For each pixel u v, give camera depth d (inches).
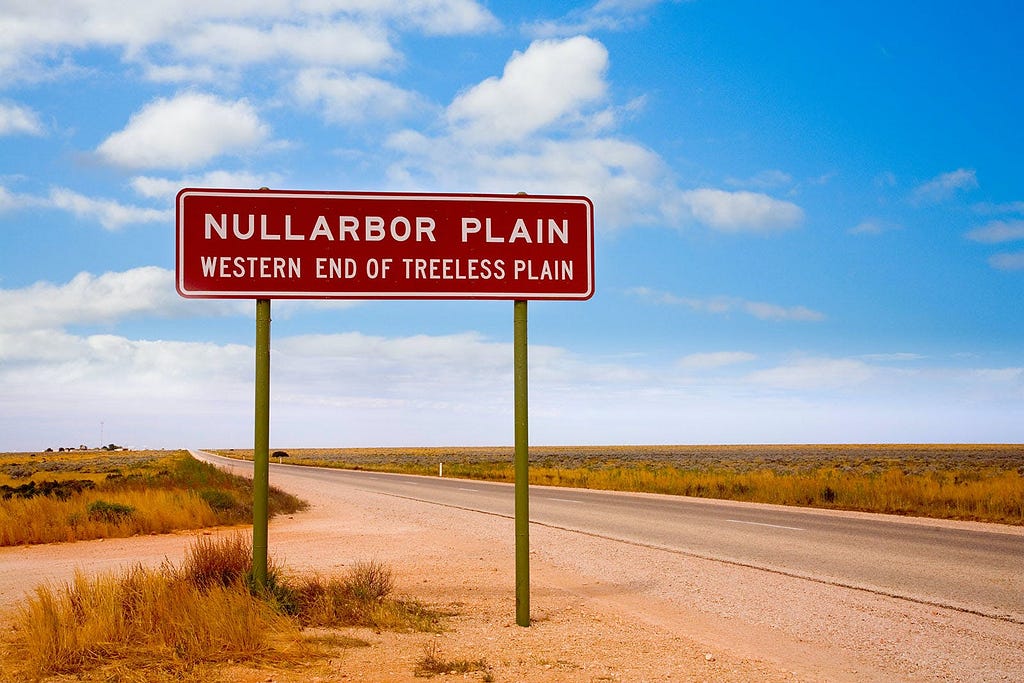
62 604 286.4
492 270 338.0
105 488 1035.9
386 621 320.5
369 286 333.1
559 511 952.3
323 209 332.8
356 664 261.9
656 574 488.4
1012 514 797.9
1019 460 2915.8
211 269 325.7
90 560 534.6
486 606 379.9
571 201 344.5
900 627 339.0
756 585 446.0
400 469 2768.2
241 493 1047.6
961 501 865.5
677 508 973.8
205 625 276.1
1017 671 272.4
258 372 328.2
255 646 271.1
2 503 726.5
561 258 342.0
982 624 344.5
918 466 2454.5
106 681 235.1
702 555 569.0
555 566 523.2
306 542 656.4
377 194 335.9
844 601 397.1
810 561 530.9
